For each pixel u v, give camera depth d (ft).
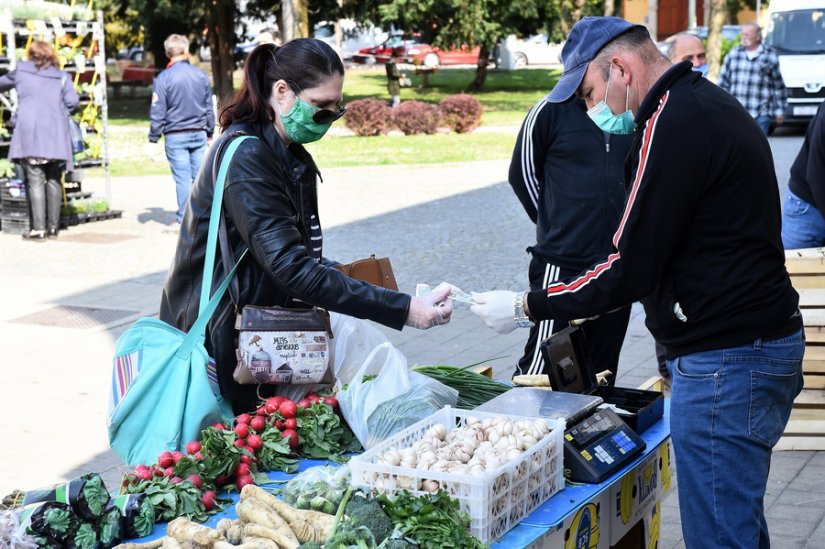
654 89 9.23
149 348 10.53
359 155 64.69
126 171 61.00
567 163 14.42
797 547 13.92
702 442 9.43
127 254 36.14
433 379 11.34
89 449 17.70
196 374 10.47
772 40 65.82
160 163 64.69
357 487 8.46
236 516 8.95
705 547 9.58
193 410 10.35
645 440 10.84
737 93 47.57
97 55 44.19
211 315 10.63
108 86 127.03
